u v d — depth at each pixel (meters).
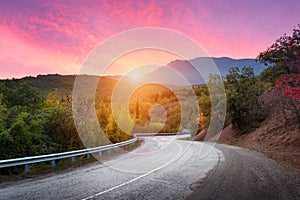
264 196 5.87
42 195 6.28
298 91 11.91
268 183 7.21
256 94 31.38
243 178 7.98
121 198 5.90
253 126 28.97
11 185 7.87
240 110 30.73
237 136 30.41
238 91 31.50
